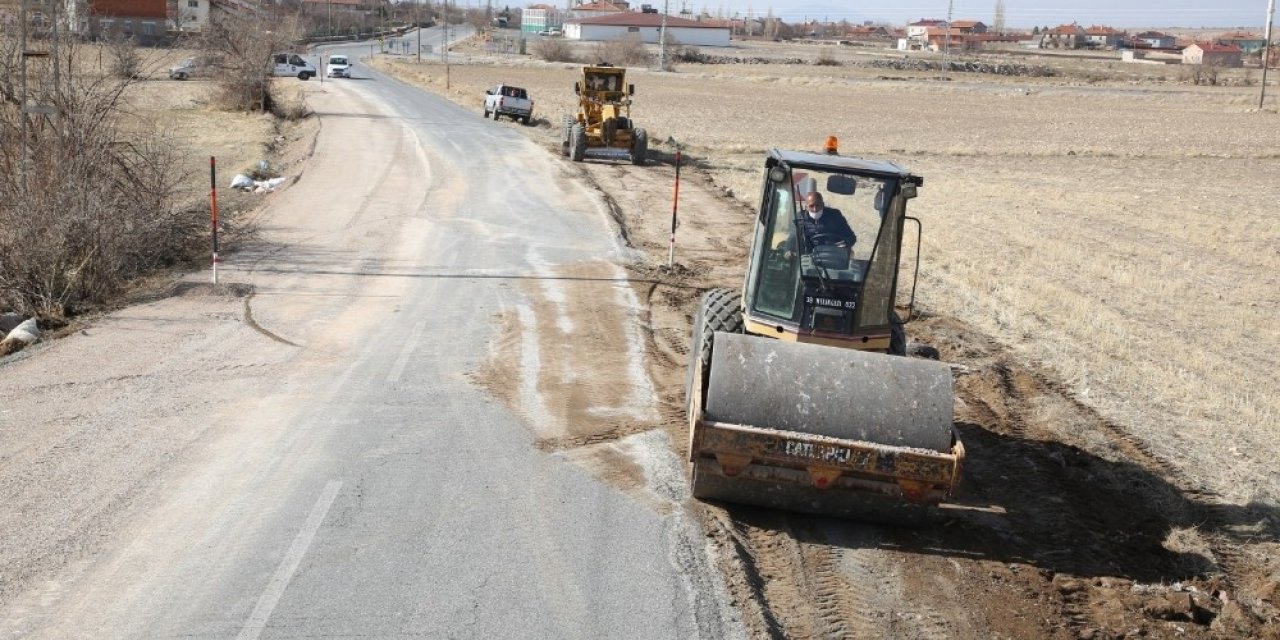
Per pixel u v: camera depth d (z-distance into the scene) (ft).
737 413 26.66
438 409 34.35
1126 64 461.37
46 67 52.54
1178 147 156.46
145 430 31.09
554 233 68.23
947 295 58.54
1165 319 55.88
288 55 216.74
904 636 22.49
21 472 27.58
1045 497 31.07
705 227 75.51
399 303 48.62
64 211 46.44
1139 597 25.22
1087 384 43.01
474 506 26.91
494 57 373.61
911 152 141.49
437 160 99.86
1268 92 290.97
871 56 460.55
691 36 519.19
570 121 110.11
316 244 61.21
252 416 32.73
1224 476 33.73
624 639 21.13
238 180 81.46
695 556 24.91
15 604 21.12
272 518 25.55
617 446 31.83
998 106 228.22
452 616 21.56
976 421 37.73
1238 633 24.07
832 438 26.09
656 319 48.83
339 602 21.81
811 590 24.22
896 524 27.78
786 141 143.64
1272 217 94.38
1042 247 75.31
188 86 167.63
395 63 302.66
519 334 44.34
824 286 30.17
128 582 22.18
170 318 44.32
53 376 35.88
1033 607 24.31
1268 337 53.01
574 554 24.61
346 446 30.60
